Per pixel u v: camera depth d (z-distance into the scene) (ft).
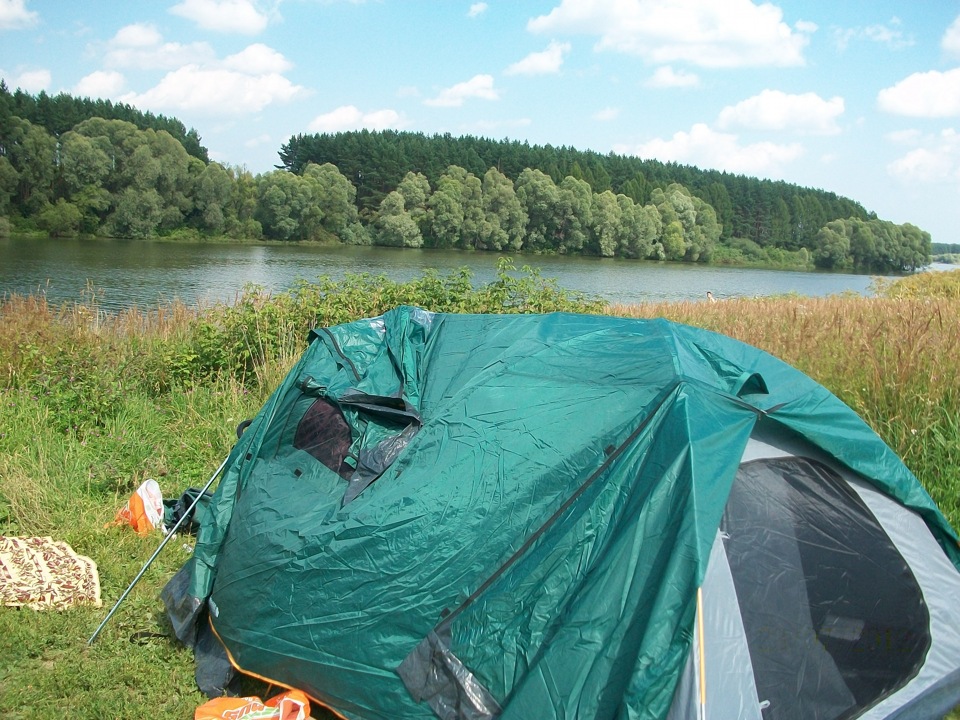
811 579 10.89
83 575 15.76
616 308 46.52
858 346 24.38
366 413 14.20
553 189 212.84
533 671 10.06
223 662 13.23
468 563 11.34
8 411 24.06
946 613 11.84
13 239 148.15
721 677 9.41
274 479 14.30
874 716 10.61
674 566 9.68
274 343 30.71
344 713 11.70
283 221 188.24
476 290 34.50
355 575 11.79
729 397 11.98
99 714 12.14
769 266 253.44
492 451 12.14
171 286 86.22
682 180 285.84
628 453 11.28
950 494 17.71
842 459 12.28
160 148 176.14
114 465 21.50
